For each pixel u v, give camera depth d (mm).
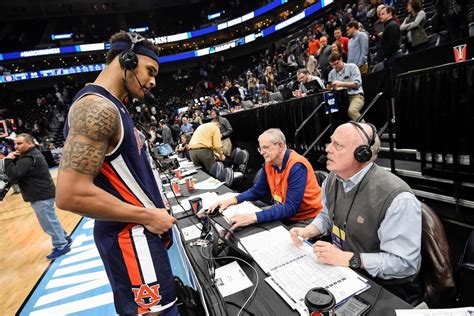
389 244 954
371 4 7922
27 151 2648
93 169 738
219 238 1146
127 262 869
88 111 735
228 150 5016
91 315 1889
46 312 1979
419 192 2000
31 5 16422
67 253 2924
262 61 14828
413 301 1002
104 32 19781
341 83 2752
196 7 20938
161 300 900
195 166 3748
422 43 3324
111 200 773
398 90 1970
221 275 961
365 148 1000
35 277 2506
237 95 7316
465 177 1695
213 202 1832
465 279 986
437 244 975
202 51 18875
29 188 2676
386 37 3277
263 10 16547
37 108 16250
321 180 1952
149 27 20609
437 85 1732
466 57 1882
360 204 1056
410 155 2445
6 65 16719
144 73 927
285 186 1607
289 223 1592
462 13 3068
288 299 792
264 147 1611
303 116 3555
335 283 840
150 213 852
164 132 7672
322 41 4895
